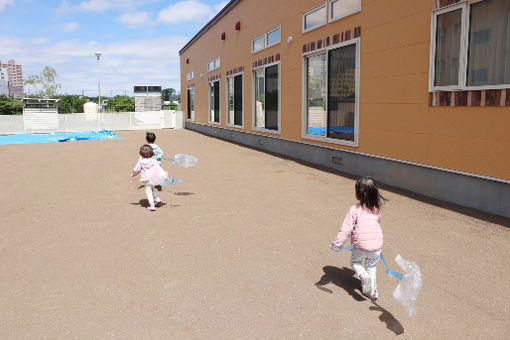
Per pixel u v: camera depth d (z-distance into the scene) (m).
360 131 8.48
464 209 5.84
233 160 11.28
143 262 4.08
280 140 12.61
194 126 25.39
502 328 2.86
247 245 4.56
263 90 13.91
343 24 8.90
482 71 5.67
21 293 3.41
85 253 4.34
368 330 2.84
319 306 3.19
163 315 3.04
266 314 3.06
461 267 3.88
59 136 22.56
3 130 24.88
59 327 2.88
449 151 6.20
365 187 3.15
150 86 33.53
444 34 6.25
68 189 7.71
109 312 3.09
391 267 3.91
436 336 2.76
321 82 10.12
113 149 15.05
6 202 6.70
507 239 4.59
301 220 5.51
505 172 5.32
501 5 5.34
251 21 14.41
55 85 42.53
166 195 7.07
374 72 7.93
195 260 4.13
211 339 2.73
